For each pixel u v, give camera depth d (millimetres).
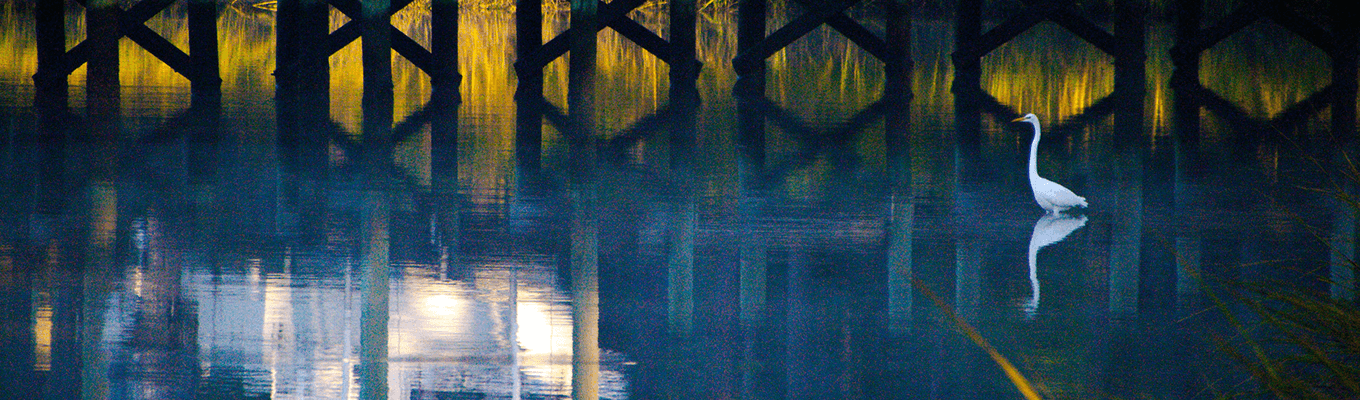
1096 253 9930
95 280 8703
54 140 15375
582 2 20359
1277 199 12469
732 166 14375
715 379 6824
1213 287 8781
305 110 19375
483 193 12477
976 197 12562
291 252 9727
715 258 9688
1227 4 38750
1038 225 11109
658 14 45469
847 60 30250
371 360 7031
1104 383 6738
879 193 12734
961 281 9008
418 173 13602
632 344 7441
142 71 25469
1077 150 15961
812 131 17609
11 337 7328
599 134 17078
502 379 6773
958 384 6762
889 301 8422
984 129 18000
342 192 12406
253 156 14555
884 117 19312
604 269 9305
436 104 20547
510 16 44125
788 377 6871
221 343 7312
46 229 10336
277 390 6531
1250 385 6648
